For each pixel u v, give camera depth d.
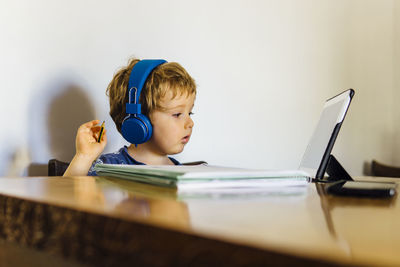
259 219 0.29
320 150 0.97
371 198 0.48
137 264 0.25
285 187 0.59
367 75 2.70
